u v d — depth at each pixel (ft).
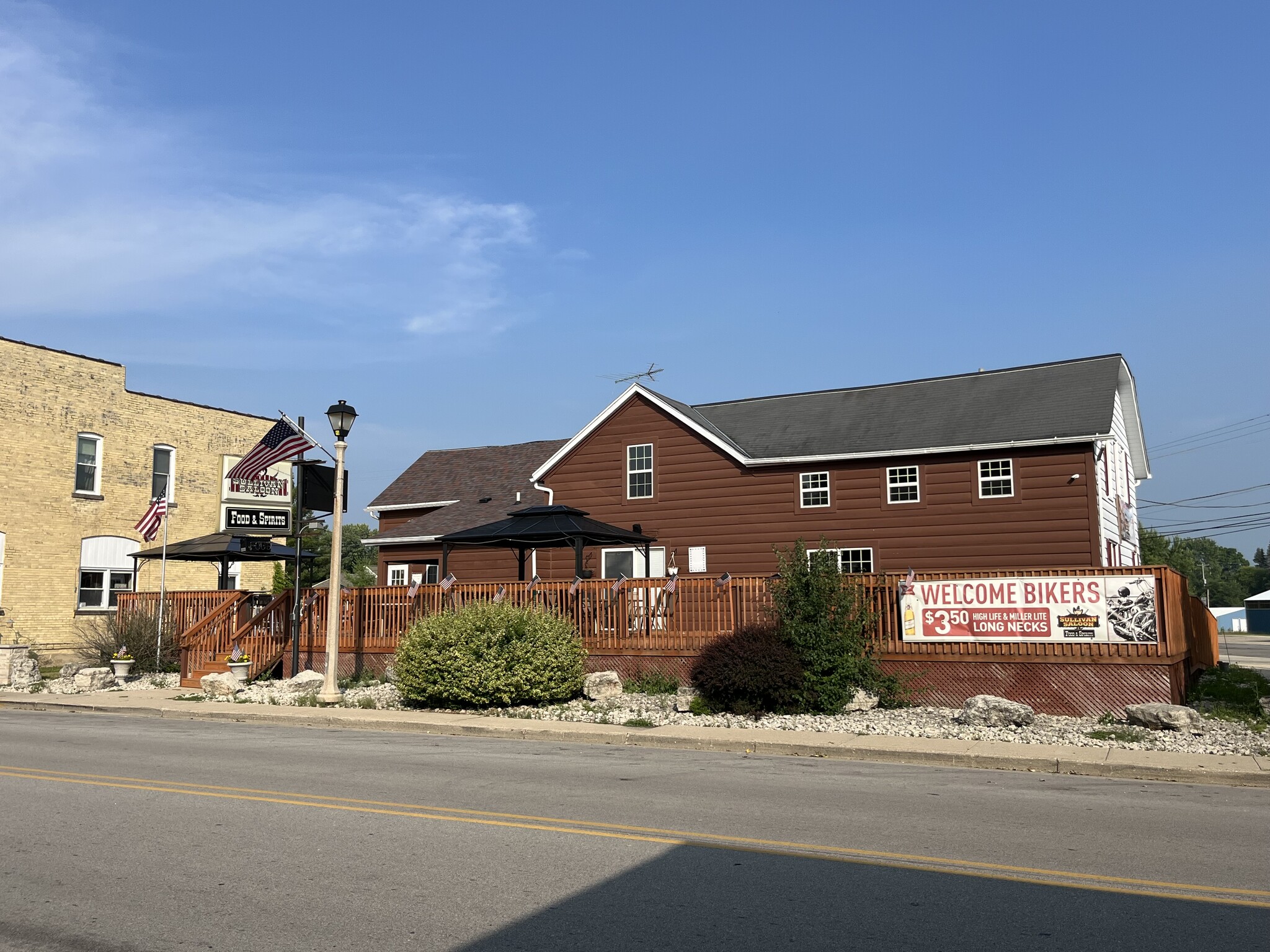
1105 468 87.30
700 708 54.60
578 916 20.03
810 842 26.45
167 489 121.49
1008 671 53.06
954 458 84.94
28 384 108.27
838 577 55.77
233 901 21.01
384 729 54.29
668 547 96.02
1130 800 33.12
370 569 277.64
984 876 23.07
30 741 48.78
